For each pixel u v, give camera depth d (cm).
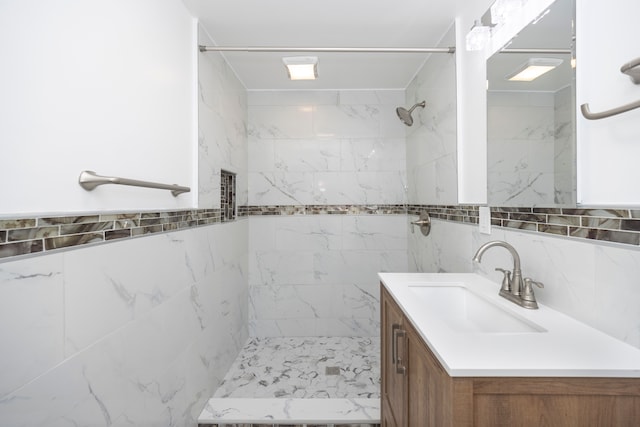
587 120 92
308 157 282
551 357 73
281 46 206
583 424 69
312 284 283
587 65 92
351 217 283
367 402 186
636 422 69
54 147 81
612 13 84
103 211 98
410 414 106
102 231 97
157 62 134
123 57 110
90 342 91
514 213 126
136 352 114
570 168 97
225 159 218
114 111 105
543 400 69
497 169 138
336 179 282
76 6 89
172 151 147
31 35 75
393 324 130
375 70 244
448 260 192
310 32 191
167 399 136
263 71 242
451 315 138
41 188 78
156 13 134
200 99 174
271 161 282
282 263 283
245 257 271
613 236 83
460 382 68
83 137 91
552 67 105
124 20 111
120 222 106
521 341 82
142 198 121
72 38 87
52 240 79
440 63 200
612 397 69
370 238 283
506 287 120
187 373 156
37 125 77
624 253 80
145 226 121
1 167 68
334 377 215
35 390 74
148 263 122
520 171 122
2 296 67
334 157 282
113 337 101
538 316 99
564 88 100
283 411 177
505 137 132
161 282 132
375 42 204
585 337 84
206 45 187
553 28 104
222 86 212
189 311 158
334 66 237
